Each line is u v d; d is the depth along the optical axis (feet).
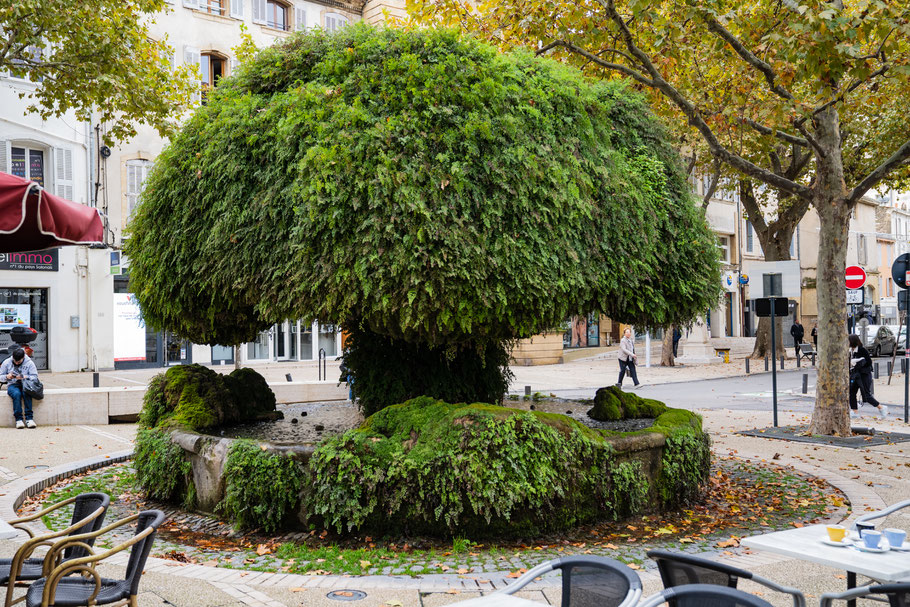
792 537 13.10
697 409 57.00
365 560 19.53
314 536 21.93
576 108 25.86
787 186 40.93
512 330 24.17
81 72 46.50
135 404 48.75
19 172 83.35
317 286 22.18
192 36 96.53
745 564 18.60
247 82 26.78
